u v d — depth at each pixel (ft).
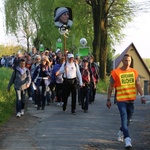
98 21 102.73
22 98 43.16
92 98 57.16
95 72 56.65
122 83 28.96
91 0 103.55
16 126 37.22
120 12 109.91
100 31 103.04
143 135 34.22
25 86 42.80
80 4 113.09
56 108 49.93
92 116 43.91
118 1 108.27
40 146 29.01
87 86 46.75
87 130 35.29
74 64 45.29
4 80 63.36
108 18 112.68
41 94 48.42
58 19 56.03
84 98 48.26
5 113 43.14
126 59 29.14
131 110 29.32
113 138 32.19
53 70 51.93
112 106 53.88
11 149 28.19
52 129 35.53
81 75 46.75
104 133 34.19
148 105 56.95
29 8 151.33
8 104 47.93
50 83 52.31
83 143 30.09
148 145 30.19
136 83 29.30
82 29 117.70
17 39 164.86
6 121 39.91
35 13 145.79
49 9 133.90
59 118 41.88
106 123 39.45
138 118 43.96
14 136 32.63
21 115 43.70
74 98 44.96
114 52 128.36
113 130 35.81
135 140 32.04
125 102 28.96
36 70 48.34
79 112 46.91
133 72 29.22
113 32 121.90
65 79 45.16
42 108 48.24
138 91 29.37
